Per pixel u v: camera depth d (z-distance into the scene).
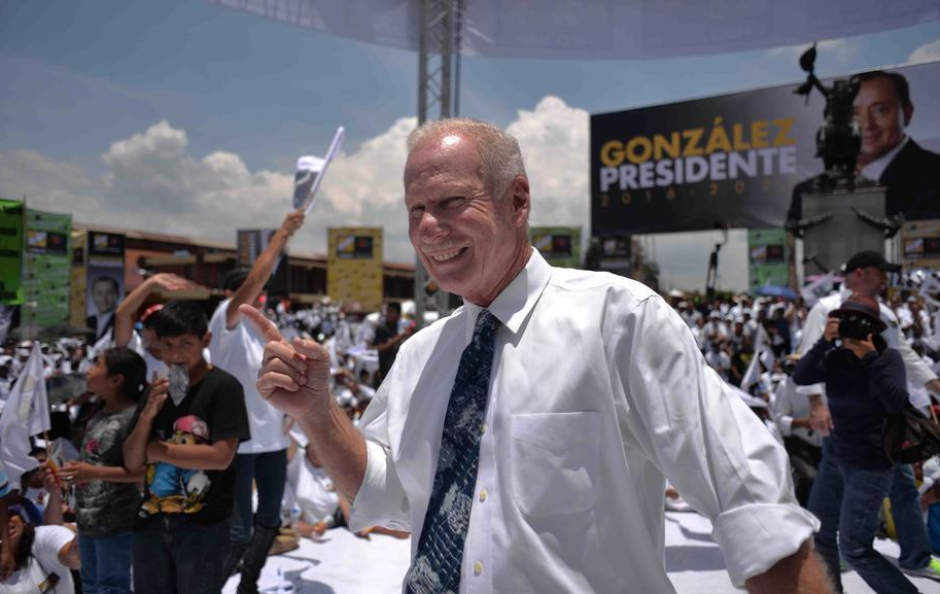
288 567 4.25
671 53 5.27
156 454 2.47
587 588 1.05
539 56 5.63
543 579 1.04
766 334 10.44
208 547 2.52
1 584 2.66
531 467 1.08
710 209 19.05
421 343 1.41
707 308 18.17
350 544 4.69
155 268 27.61
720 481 0.99
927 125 16.31
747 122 18.62
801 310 14.62
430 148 1.23
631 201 19.94
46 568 2.77
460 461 1.18
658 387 1.06
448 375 1.30
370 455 1.40
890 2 4.50
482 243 1.20
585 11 5.22
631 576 1.08
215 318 3.78
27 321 15.95
